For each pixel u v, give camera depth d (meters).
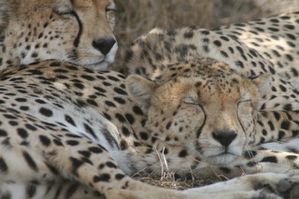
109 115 11.48
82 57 12.61
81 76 11.93
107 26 12.79
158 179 11.02
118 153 11.23
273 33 14.84
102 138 11.22
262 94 11.75
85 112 11.31
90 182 9.85
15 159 9.77
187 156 11.10
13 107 10.60
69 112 11.09
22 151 9.82
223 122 10.89
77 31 12.66
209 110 11.02
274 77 13.15
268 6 16.47
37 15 12.78
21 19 12.88
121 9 15.97
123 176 9.88
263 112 12.32
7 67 12.73
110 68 13.08
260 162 11.03
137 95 11.52
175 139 11.19
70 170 9.88
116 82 11.99
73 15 12.69
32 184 9.87
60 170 9.92
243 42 14.43
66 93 11.45
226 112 10.99
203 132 10.98
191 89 11.18
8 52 12.93
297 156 11.10
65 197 10.03
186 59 13.01
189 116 11.12
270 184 10.23
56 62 12.40
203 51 13.30
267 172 10.80
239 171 11.00
